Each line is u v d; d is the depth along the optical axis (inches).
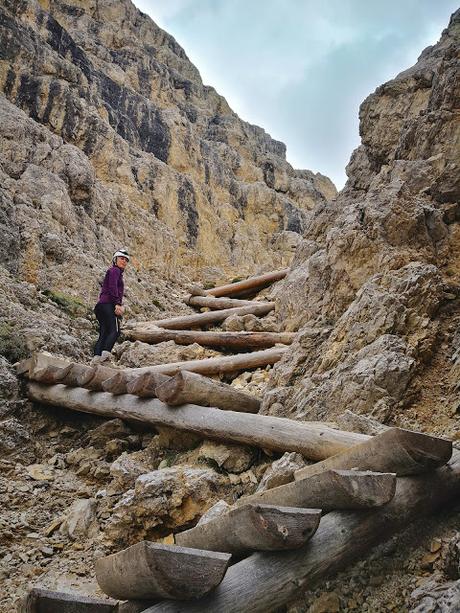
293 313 354.0
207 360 311.9
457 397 187.8
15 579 160.7
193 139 942.4
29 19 729.6
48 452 241.8
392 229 264.7
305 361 243.3
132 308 454.6
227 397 214.1
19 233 409.4
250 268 852.6
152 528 174.9
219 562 109.3
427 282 225.3
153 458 217.6
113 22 1115.9
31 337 298.4
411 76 380.2
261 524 111.3
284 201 1063.6
